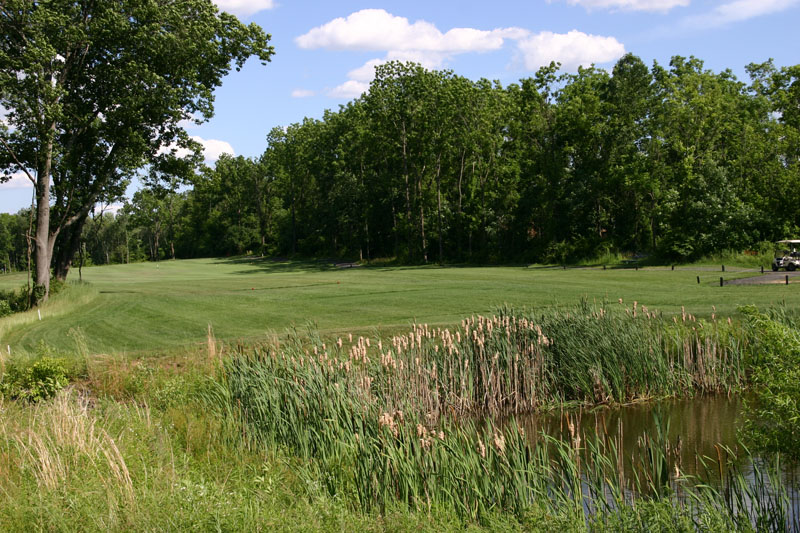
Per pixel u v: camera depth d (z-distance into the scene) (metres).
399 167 80.75
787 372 7.36
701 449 10.34
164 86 33.97
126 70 33.00
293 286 42.66
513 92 71.31
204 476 7.96
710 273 38.78
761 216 50.50
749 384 13.87
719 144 60.28
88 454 8.10
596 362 13.66
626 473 9.31
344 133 89.44
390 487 8.05
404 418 9.60
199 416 11.26
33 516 6.46
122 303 33.81
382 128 72.62
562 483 8.22
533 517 6.82
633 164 58.47
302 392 10.52
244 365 12.42
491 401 12.98
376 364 12.98
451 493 7.93
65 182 35.75
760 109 64.75
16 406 11.65
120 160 35.31
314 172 93.88
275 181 114.75
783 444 7.23
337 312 26.08
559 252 60.28
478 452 8.49
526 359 13.55
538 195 64.31
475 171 73.75
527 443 9.20
